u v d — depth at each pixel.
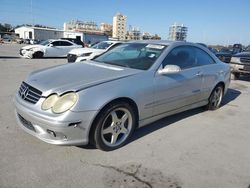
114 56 4.55
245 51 11.59
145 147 3.64
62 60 16.42
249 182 2.96
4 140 3.58
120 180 2.84
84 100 3.02
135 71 3.74
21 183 2.70
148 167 3.13
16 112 3.56
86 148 3.48
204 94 5.06
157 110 3.97
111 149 3.46
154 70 3.86
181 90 4.32
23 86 3.48
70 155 3.29
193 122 4.79
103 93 3.16
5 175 2.81
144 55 4.22
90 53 11.53
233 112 5.61
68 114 2.94
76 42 20.91
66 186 2.70
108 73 3.63
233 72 10.21
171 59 4.23
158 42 4.57
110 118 3.37
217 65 5.35
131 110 3.54
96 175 2.91
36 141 3.59
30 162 3.08
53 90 3.07
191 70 4.57
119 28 97.69
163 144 3.77
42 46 17.22
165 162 3.27
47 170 2.95
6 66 11.64
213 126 4.66
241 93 7.79
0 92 6.24
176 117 5.00
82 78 3.41
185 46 4.63
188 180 2.92
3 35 74.25
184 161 3.33
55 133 2.99
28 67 11.69
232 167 3.26
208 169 3.18
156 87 3.81
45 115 2.97
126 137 3.60
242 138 4.20
